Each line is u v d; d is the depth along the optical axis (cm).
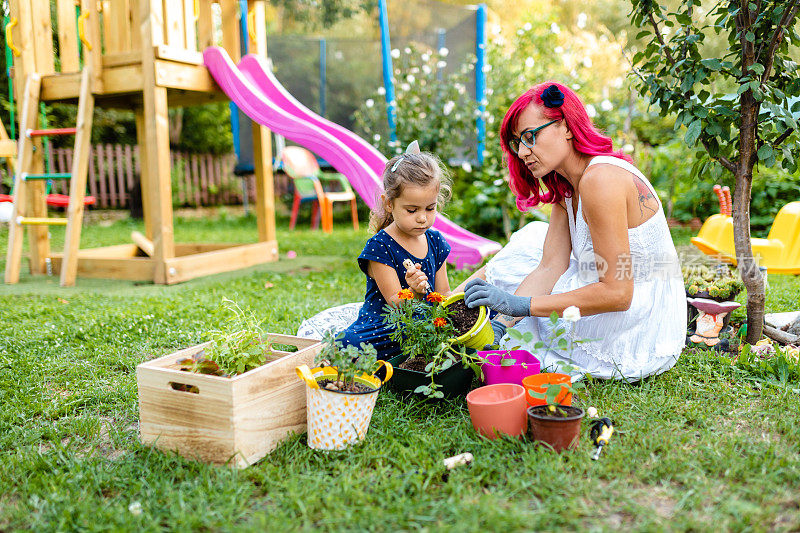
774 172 635
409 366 232
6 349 305
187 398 187
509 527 147
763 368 241
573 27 1072
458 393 226
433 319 220
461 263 500
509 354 230
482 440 192
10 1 523
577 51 804
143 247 608
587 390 233
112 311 380
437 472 174
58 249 738
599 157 222
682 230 636
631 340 243
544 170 227
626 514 155
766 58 256
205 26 557
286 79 928
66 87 521
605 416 210
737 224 269
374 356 198
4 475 181
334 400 187
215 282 498
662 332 246
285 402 199
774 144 260
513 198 692
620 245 217
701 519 151
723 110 257
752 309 273
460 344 218
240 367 200
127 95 548
